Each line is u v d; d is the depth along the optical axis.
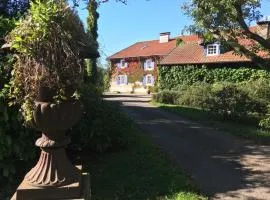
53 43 3.53
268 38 17.30
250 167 10.16
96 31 30.98
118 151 10.56
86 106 9.66
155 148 11.40
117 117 11.00
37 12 3.51
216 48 36.69
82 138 9.48
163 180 8.22
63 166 3.64
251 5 15.73
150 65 58.78
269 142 13.50
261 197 7.87
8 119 7.16
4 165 7.38
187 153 11.52
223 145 12.99
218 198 7.74
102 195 7.32
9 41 3.77
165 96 30.09
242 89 20.14
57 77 3.52
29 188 3.51
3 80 6.84
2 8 10.41
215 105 20.09
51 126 3.56
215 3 15.27
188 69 37.72
